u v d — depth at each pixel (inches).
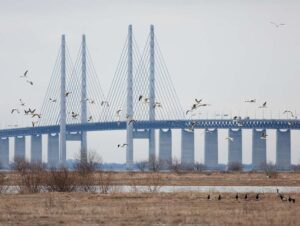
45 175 4256.9
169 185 5275.6
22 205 2972.4
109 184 4589.1
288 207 2893.7
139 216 2529.5
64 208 2797.7
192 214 2596.0
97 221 2401.6
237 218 2470.5
